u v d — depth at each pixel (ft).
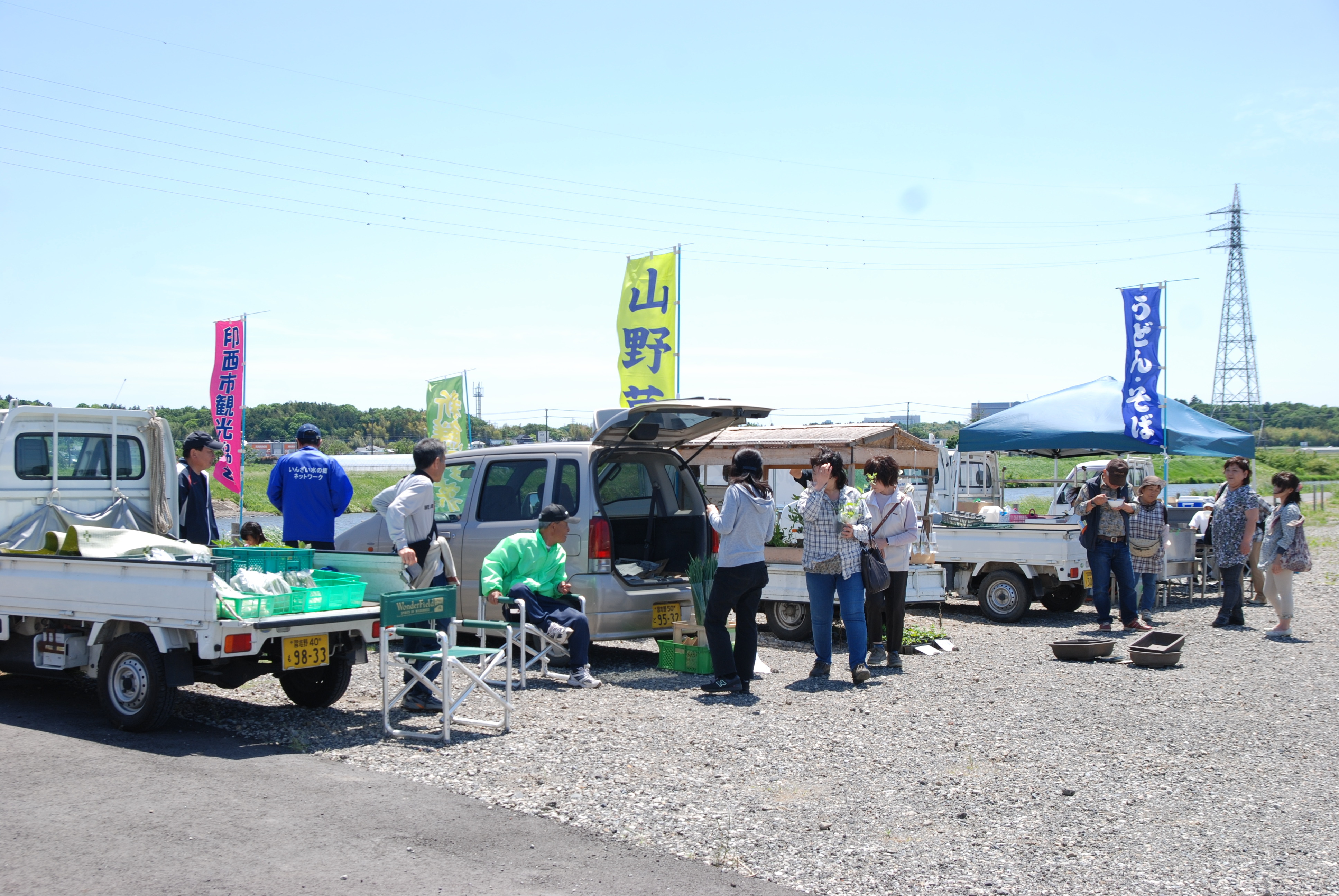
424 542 23.68
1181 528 45.68
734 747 19.51
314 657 20.84
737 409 28.25
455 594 21.67
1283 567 35.27
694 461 38.22
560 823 15.05
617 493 30.17
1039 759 18.94
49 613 21.52
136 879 12.49
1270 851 14.29
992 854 14.03
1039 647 33.68
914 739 20.36
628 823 15.03
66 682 26.35
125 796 15.78
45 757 18.07
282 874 12.76
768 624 36.88
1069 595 44.37
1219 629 37.96
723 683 25.07
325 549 26.20
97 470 25.76
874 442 35.19
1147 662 29.25
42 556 21.80
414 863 13.28
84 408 25.29
